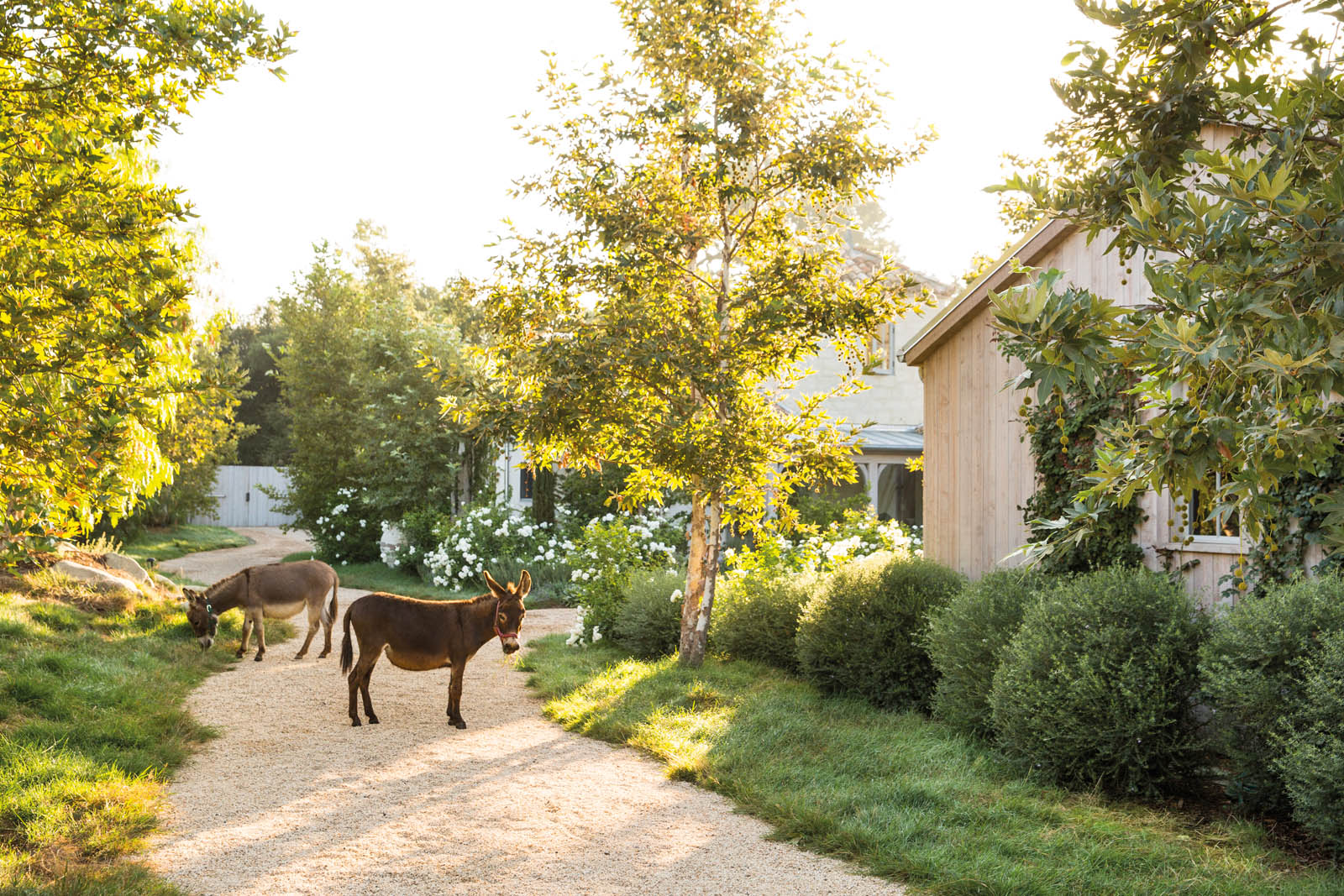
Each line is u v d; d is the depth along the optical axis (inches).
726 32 402.9
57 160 214.7
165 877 193.0
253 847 211.0
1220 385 143.8
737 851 214.1
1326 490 288.5
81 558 546.6
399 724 337.4
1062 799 250.1
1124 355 153.4
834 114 412.8
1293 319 135.6
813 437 441.1
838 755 285.4
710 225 436.8
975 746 293.6
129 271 221.0
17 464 222.7
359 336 1075.9
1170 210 151.5
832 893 189.8
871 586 369.4
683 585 497.7
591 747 309.4
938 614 346.9
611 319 401.1
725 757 281.6
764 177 423.5
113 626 451.8
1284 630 224.1
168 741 290.7
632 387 420.2
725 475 401.4
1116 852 206.5
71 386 226.2
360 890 188.4
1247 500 146.2
